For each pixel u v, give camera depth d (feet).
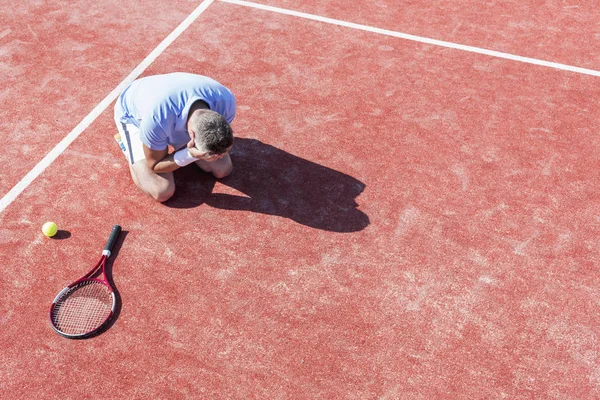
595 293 13.92
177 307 13.30
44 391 11.82
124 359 12.36
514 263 14.51
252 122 18.33
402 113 18.88
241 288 13.74
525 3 24.80
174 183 15.47
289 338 12.83
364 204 15.87
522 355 12.71
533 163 17.26
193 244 14.64
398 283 13.98
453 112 18.99
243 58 21.09
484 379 12.29
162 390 11.89
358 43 22.04
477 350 12.76
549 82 20.45
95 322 12.87
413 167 16.99
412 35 22.61
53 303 13.00
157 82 14.06
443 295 13.76
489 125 18.53
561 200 16.17
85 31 22.18
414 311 13.43
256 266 14.21
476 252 14.74
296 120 18.47
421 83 20.18
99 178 16.28
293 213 15.55
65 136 17.60
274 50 21.53
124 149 15.70
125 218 15.19
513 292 13.89
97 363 12.28
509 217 15.65
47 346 12.53
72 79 19.84
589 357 12.71
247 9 23.79
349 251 14.65
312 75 20.38
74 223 15.03
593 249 14.90
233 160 16.97
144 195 15.81
